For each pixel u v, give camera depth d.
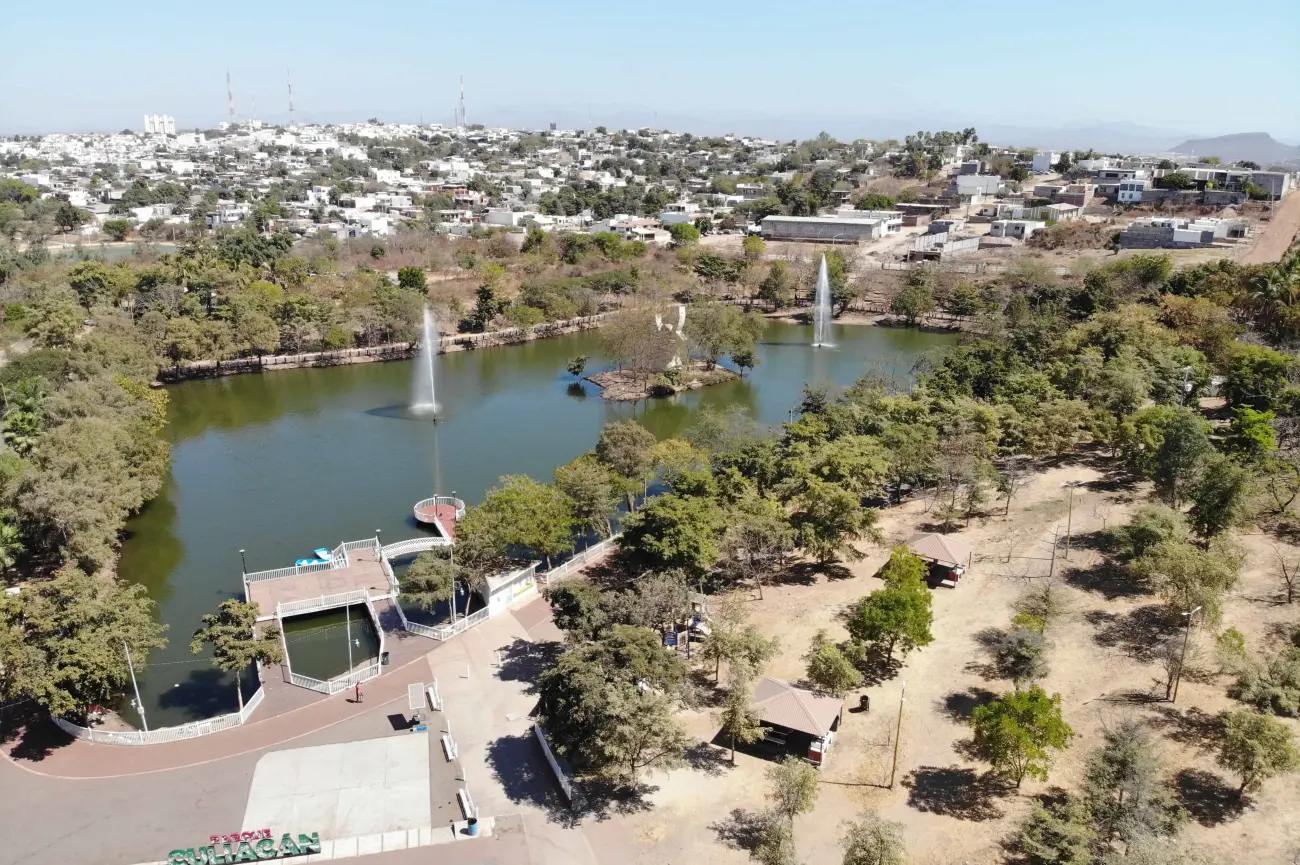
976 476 108.19
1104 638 81.56
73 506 95.62
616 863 57.50
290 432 161.38
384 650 83.44
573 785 64.94
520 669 80.12
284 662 82.12
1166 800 57.41
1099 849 55.66
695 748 69.19
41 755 68.44
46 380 138.50
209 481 136.88
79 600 72.81
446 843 59.22
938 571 97.06
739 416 138.75
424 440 156.50
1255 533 98.94
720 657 75.75
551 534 93.12
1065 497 115.00
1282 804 60.19
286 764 67.31
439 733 70.94
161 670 84.69
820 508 95.88
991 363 155.75
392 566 104.31
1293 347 157.00
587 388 193.00
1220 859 55.41
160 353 185.88
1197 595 76.25
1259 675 68.00
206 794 64.00
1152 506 93.31
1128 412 127.62
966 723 71.19
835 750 68.19
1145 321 165.12
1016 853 57.25
